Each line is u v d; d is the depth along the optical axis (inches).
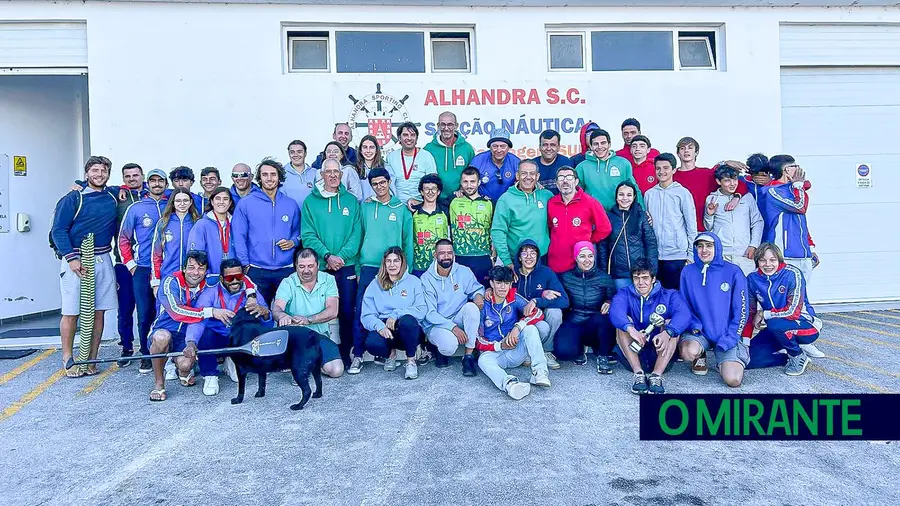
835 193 299.3
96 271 201.3
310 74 261.9
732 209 217.0
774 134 283.1
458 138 234.5
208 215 201.3
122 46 251.6
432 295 197.8
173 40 254.1
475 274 210.5
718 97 279.6
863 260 301.4
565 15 271.4
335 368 193.3
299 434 146.4
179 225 199.6
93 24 249.8
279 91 259.9
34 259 311.9
